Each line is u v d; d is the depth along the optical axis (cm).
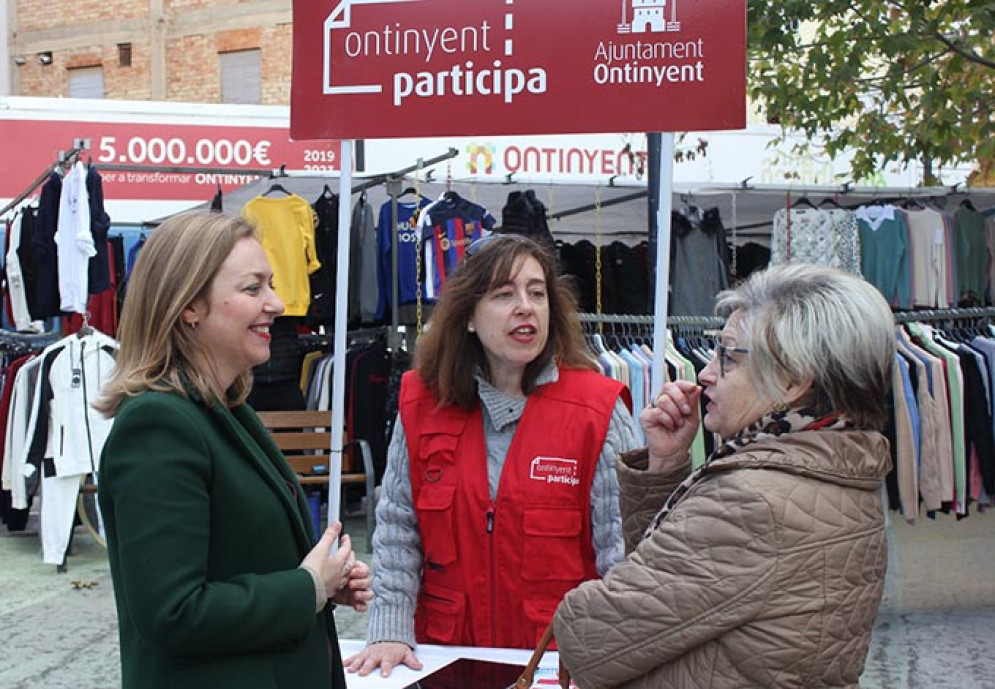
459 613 238
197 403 169
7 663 463
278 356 702
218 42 1819
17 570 648
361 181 755
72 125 1090
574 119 311
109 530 164
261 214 689
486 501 238
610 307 753
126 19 1864
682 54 304
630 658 160
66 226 644
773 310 166
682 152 1105
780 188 688
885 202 730
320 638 183
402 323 745
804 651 151
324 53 327
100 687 432
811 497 155
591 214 875
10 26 1936
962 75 813
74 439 637
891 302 679
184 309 170
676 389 207
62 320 793
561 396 243
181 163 1111
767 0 744
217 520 166
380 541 250
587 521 239
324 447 690
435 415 249
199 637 156
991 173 1051
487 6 314
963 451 543
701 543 156
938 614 514
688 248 741
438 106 320
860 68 809
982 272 701
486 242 246
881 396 166
